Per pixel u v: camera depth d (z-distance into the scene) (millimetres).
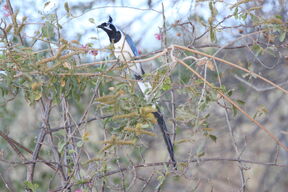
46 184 11742
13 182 11414
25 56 8578
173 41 11695
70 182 9352
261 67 15648
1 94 9438
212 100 8445
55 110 11094
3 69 8742
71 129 10148
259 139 16391
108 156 8594
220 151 14539
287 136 16672
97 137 11383
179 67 10672
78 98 9148
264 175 16328
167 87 8742
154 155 13977
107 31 13602
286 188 16406
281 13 13805
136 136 9578
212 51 13883
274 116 17203
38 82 8766
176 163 9273
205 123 8844
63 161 10336
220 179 13516
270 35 9672
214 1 9547
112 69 8820
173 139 10000
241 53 14164
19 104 12594
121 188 9172
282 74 16234
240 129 15430
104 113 9695
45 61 8422
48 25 9242
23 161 9711
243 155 14422
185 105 8906
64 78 8898
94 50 8898
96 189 9000
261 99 16312
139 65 11562
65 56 8469
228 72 14219
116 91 8539
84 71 9406
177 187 11500
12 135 12070
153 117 8344
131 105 8539
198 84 8773
